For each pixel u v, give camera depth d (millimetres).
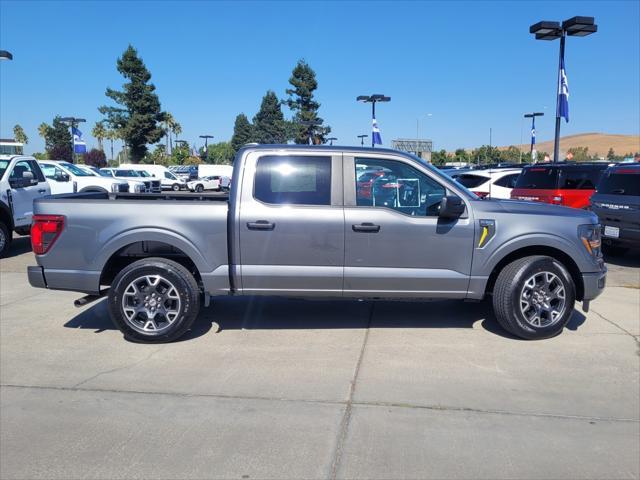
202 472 3285
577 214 5754
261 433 3752
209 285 5531
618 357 5223
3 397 4336
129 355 5273
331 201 5520
